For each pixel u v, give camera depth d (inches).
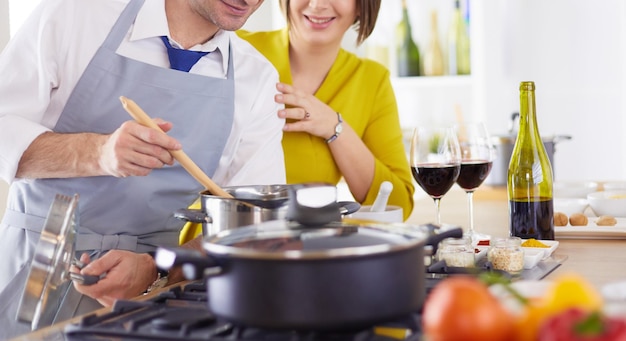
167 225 80.7
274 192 64.5
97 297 63.9
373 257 41.1
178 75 77.9
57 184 75.3
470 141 85.3
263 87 86.4
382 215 82.5
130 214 77.5
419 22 184.2
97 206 76.0
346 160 101.3
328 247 42.5
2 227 77.6
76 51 75.6
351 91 106.2
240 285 41.4
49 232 52.1
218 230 60.9
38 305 51.9
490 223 96.9
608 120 180.4
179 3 77.7
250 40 106.7
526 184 80.0
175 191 79.3
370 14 102.7
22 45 75.2
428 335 34.0
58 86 76.1
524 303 35.9
